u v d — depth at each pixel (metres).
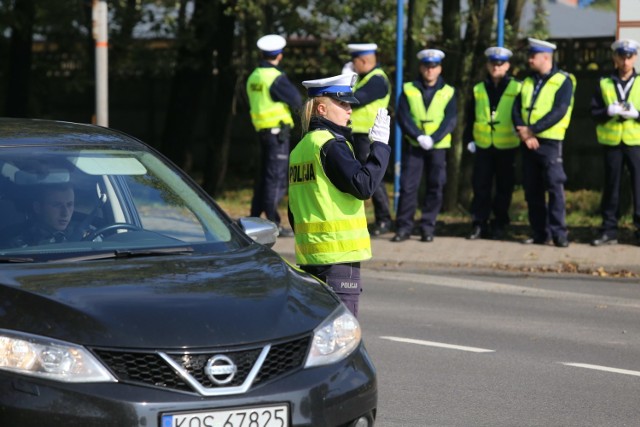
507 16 43.81
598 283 28.86
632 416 16.38
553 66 32.91
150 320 11.52
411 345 21.09
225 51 51.47
